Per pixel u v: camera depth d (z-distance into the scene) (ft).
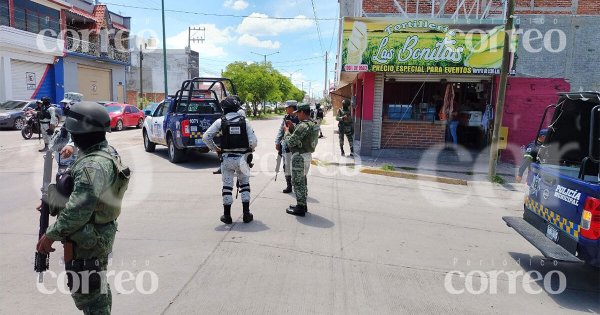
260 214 21.22
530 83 41.09
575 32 47.98
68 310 11.55
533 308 12.76
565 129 17.03
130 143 52.49
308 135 20.70
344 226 19.97
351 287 13.60
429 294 13.38
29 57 85.46
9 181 27.30
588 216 12.79
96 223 8.38
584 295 13.78
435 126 43.57
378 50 39.04
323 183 30.30
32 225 18.58
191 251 15.99
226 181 19.34
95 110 8.21
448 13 49.08
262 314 11.68
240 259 15.40
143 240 17.06
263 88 152.87
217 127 19.20
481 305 12.81
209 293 12.77
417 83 45.14
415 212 23.41
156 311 11.64
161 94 188.44
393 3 49.06
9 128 65.41
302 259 15.69
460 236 19.48
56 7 93.81
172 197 24.32
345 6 49.01
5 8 79.92
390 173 34.27
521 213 24.39
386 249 17.22
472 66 38.65
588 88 48.29
